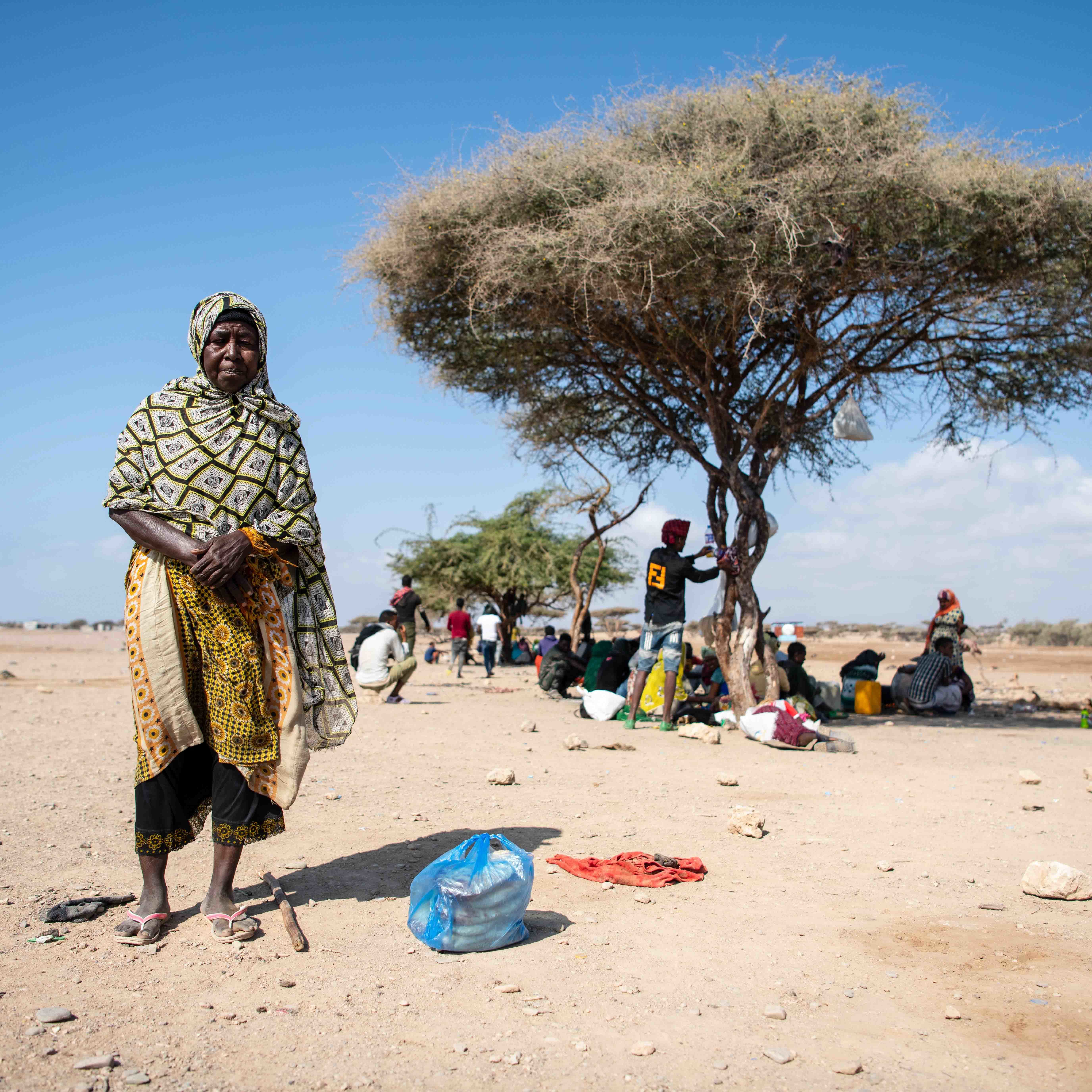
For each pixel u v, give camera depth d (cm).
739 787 699
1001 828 577
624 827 556
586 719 1178
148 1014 292
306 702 389
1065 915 409
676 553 1065
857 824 580
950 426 1340
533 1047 275
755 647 1105
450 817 573
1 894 404
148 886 363
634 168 957
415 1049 273
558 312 1133
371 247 1115
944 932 384
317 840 511
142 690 354
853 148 945
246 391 384
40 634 9231
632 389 1373
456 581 3038
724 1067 267
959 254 1070
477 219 1052
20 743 916
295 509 378
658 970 338
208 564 346
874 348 1236
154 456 367
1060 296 1108
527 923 386
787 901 423
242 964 333
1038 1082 262
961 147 1024
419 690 1767
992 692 1842
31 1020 284
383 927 375
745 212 951
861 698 1361
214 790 368
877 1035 289
